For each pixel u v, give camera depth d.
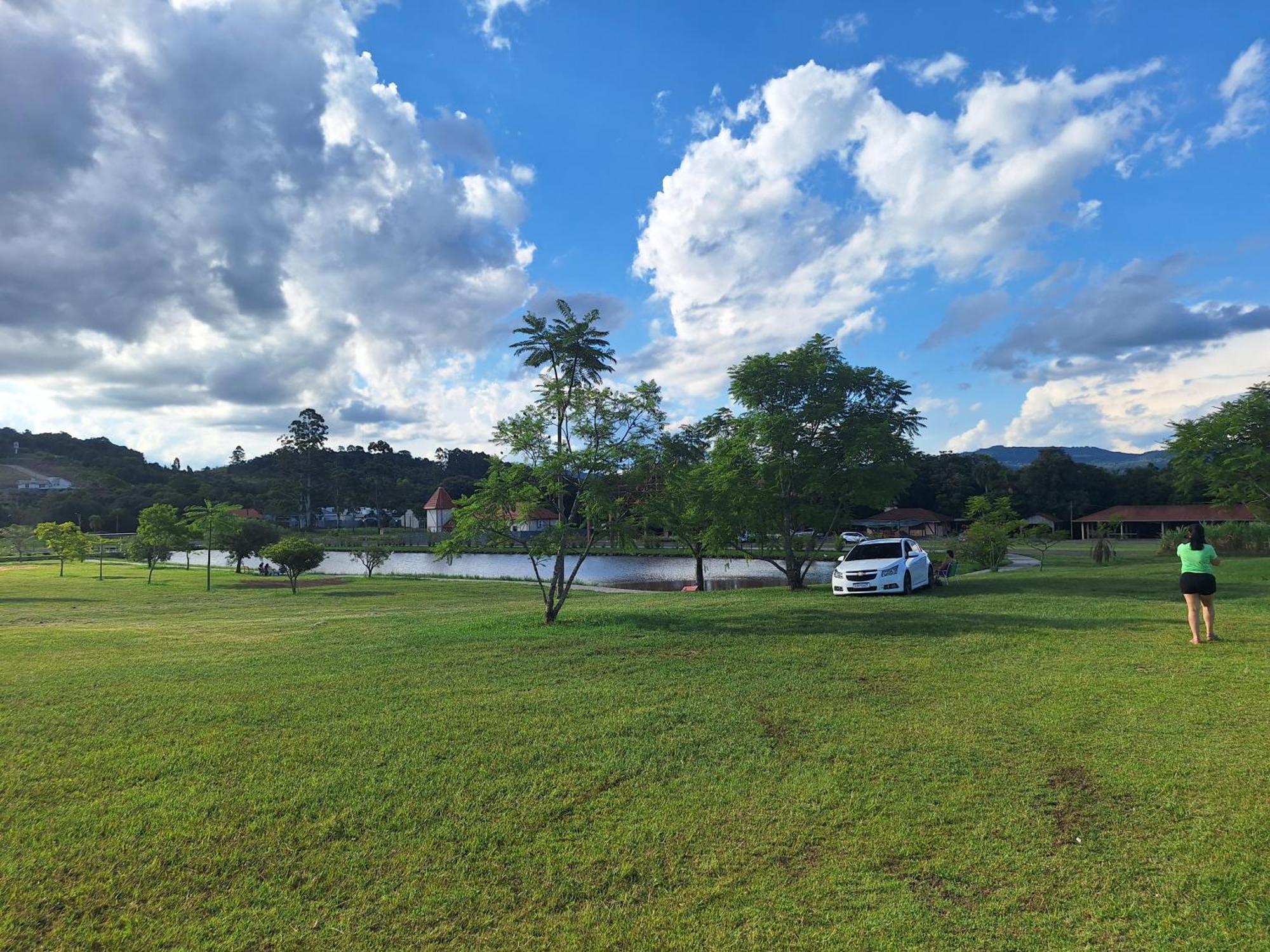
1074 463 95.12
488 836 4.77
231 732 7.00
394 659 10.88
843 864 4.30
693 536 30.05
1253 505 22.98
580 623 14.33
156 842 4.76
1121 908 3.75
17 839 4.82
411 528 137.25
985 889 3.99
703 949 3.59
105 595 30.27
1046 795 5.05
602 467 14.62
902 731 6.53
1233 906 3.69
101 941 3.77
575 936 3.72
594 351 15.02
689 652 10.65
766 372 23.41
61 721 7.53
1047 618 12.66
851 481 22.28
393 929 3.82
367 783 5.65
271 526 49.56
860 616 13.88
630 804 5.19
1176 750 5.67
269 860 4.54
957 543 40.25
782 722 6.95
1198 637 9.62
